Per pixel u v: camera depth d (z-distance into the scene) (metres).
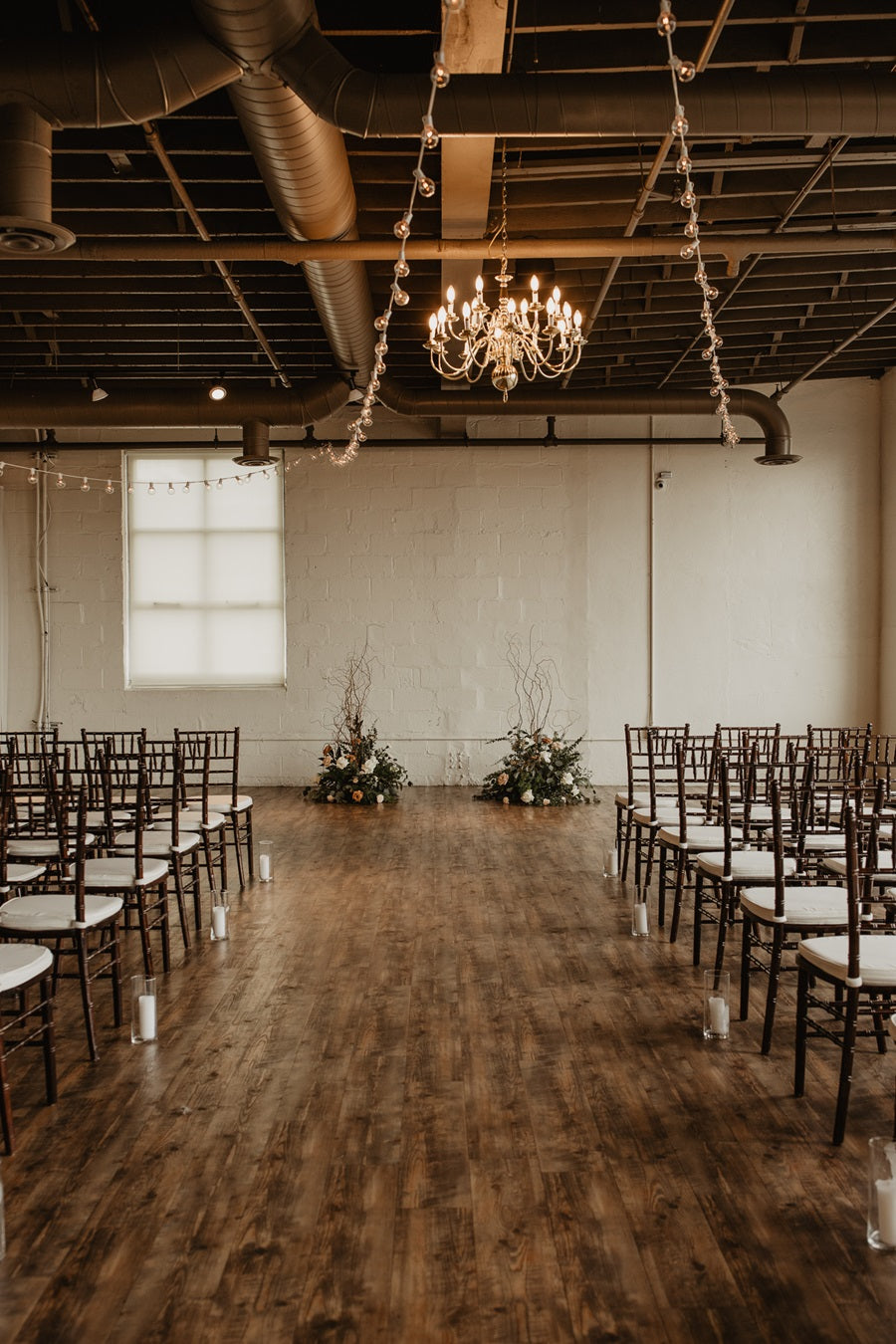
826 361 9.18
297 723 10.90
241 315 7.88
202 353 8.82
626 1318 2.14
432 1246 2.41
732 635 10.72
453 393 9.14
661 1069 3.43
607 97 3.91
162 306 7.42
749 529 10.69
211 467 10.98
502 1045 3.66
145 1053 3.61
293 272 6.70
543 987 4.31
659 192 5.86
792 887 3.91
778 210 6.12
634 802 6.19
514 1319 2.14
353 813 9.12
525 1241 2.42
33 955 3.11
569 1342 2.07
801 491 10.63
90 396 8.61
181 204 5.75
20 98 3.67
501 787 9.78
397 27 4.42
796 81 4.01
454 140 4.42
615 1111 3.12
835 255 7.03
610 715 10.83
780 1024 3.87
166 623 11.04
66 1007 4.14
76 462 10.88
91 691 10.91
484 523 10.86
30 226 3.81
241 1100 3.22
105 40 3.62
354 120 3.81
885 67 4.73
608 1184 2.69
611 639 10.81
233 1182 2.71
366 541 10.89
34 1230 2.48
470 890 6.12
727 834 4.25
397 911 5.63
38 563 10.86
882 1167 2.40
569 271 7.14
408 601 10.90
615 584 10.80
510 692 10.88
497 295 7.33
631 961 4.68
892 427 10.25
